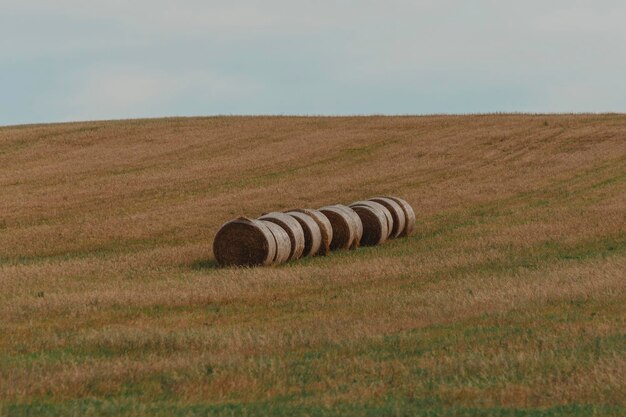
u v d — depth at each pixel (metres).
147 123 188.50
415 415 27.09
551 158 135.00
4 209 105.56
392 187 116.88
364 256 72.06
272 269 65.00
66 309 49.31
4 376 32.72
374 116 194.00
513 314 44.72
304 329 42.56
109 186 121.12
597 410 27.42
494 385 31.14
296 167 135.00
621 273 54.94
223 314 47.81
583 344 37.09
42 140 164.62
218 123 184.88
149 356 36.88
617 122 166.00
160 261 71.44
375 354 36.69
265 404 28.83
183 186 120.19
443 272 60.34
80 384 31.55
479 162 135.00
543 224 84.75
